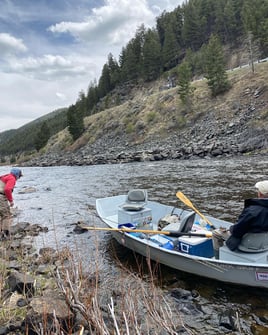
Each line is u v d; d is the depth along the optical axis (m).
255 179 14.21
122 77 109.56
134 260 5.83
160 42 119.44
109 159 39.44
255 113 37.28
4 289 4.30
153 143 45.31
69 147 70.69
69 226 8.58
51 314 3.21
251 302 4.15
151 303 3.51
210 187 13.12
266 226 4.24
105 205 8.26
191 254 5.12
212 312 3.94
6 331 3.27
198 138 38.88
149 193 12.92
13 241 6.98
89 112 112.38
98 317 2.99
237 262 4.17
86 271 5.13
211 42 56.22
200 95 50.81
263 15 71.75
